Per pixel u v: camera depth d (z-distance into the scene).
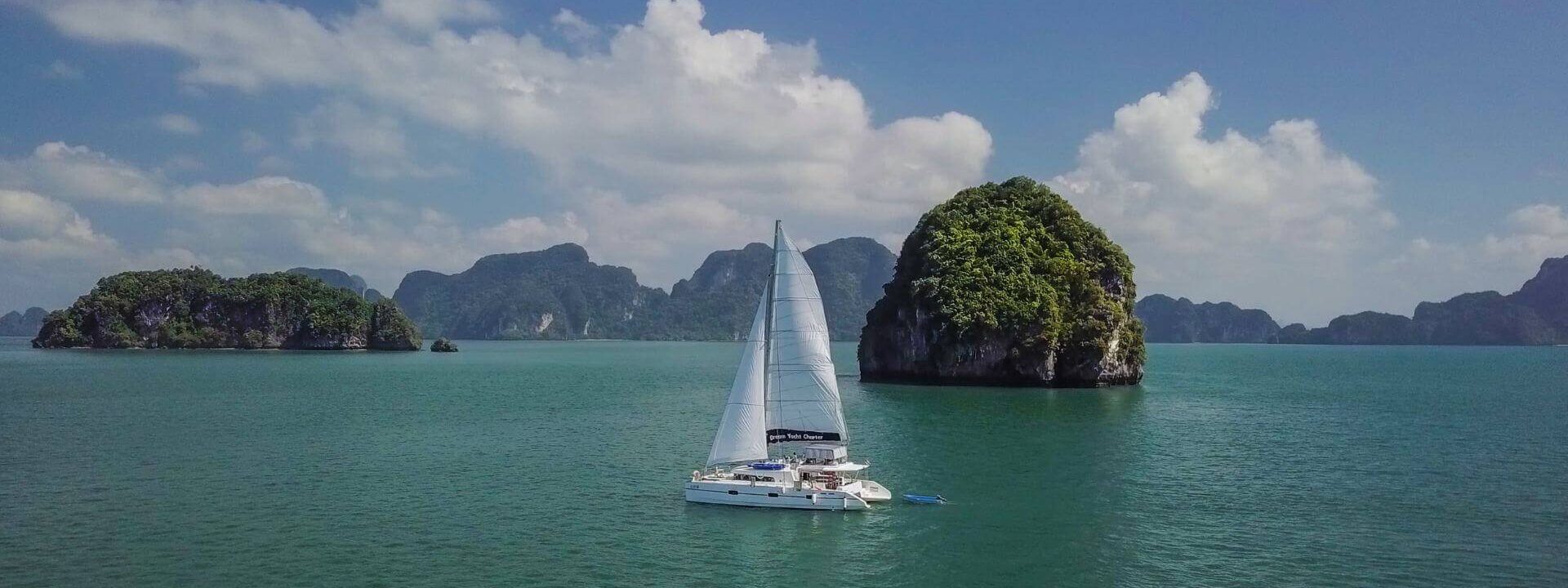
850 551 35.81
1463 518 40.69
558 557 34.81
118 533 37.66
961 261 122.31
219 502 43.12
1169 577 32.88
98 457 55.38
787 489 41.75
